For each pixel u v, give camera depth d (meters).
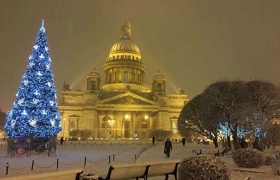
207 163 11.13
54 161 25.64
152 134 102.44
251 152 19.16
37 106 31.61
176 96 122.50
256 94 37.94
